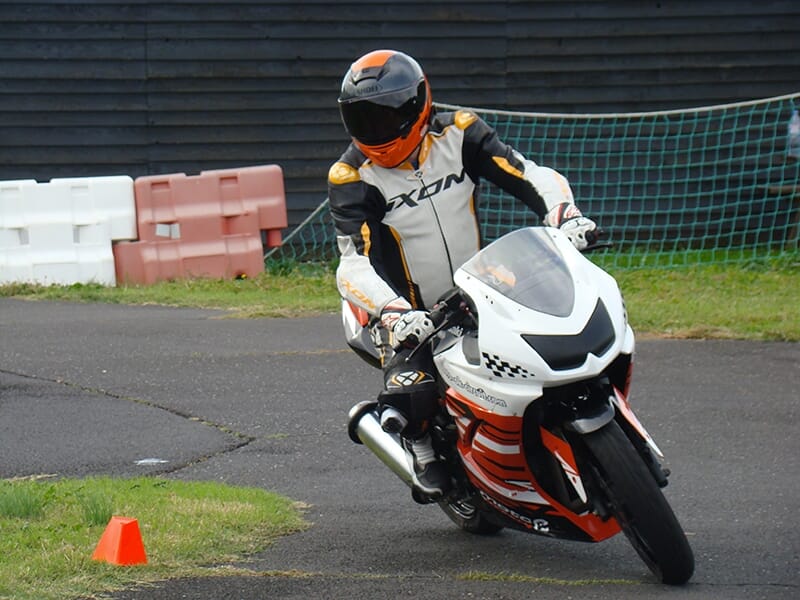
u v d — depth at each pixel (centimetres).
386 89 1561
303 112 5331
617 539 1719
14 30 5141
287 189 5347
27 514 1780
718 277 4484
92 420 2519
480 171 1684
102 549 1572
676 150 5453
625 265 4900
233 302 3981
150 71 5244
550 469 1493
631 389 2717
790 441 2288
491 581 1512
